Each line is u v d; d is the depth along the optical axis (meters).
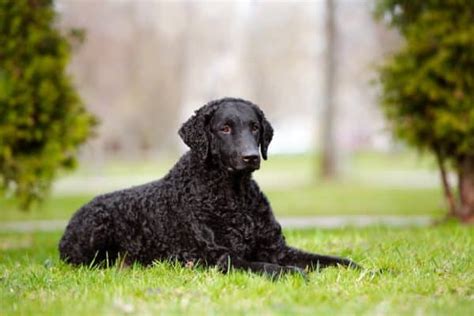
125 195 7.70
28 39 12.59
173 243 7.23
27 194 13.15
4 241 12.52
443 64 12.77
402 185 30.22
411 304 5.43
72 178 40.38
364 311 5.18
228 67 58.72
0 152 12.34
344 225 14.02
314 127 65.56
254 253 7.23
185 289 6.02
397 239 9.00
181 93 53.16
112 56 47.38
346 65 42.88
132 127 55.09
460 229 10.61
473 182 13.39
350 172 41.44
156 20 49.25
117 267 7.40
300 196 25.28
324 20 33.09
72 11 43.28
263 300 5.54
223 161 6.95
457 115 12.80
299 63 58.97
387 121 13.88
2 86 12.37
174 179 7.36
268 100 60.41
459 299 5.57
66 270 7.41
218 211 7.02
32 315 5.27
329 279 6.29
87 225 7.72
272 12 57.41
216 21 55.81
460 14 12.88
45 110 12.62
